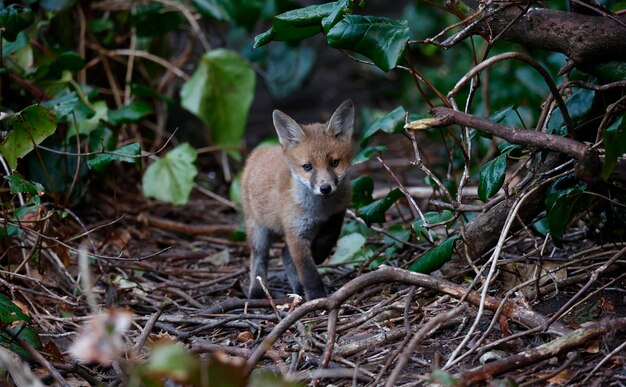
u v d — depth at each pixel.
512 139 6.10
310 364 6.09
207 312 7.67
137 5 12.55
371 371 5.85
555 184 6.77
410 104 16.47
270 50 17.16
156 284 8.92
